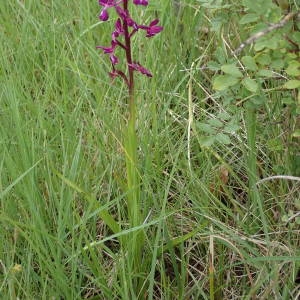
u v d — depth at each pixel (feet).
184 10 2.09
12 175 1.48
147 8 2.01
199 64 1.90
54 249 1.40
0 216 1.32
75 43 1.98
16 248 1.46
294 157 1.58
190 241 1.52
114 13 2.07
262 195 1.60
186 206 1.63
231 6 1.53
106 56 2.00
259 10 1.27
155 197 1.59
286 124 1.59
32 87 1.88
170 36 2.06
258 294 1.45
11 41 2.02
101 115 1.73
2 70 1.82
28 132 1.64
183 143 1.74
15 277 1.37
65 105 1.72
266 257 1.34
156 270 1.54
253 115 1.54
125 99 1.90
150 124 1.77
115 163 1.65
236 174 1.72
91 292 1.49
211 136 1.41
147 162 1.57
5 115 1.71
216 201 1.60
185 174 1.67
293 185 1.56
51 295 1.39
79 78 1.82
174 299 1.49
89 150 1.65
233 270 1.51
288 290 1.37
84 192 1.38
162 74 1.97
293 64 1.30
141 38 1.99
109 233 1.60
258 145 1.72
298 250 1.44
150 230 1.55
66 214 1.43
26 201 1.50
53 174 1.58
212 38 1.94
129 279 1.36
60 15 2.11
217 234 1.50
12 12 2.19
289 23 1.32
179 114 1.86
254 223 1.57
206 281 1.47
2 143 1.56
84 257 1.39
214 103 1.87
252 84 1.29
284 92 1.60
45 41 2.01
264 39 1.26
